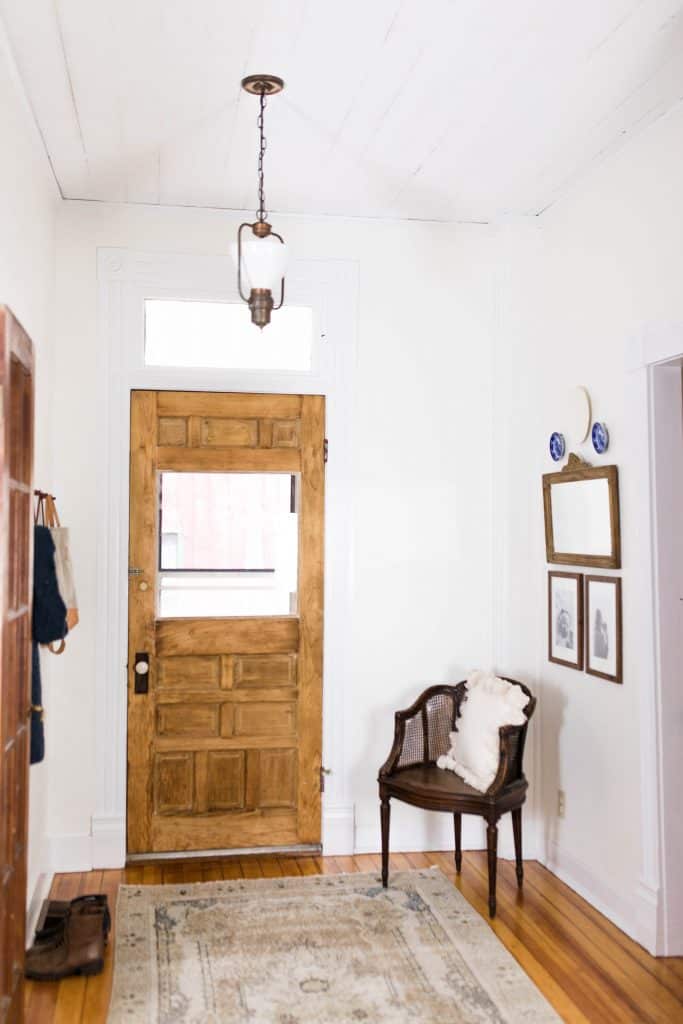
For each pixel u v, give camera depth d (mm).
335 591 4434
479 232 4543
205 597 4348
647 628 3404
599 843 3773
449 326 4531
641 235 3496
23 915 2738
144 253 4293
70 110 3324
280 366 4438
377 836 4438
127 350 4273
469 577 4527
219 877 4059
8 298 3029
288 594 4422
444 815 4473
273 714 4383
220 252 4363
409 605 4480
